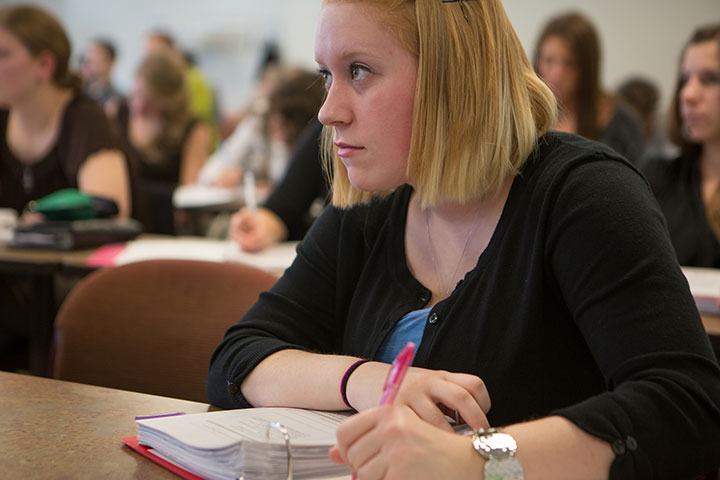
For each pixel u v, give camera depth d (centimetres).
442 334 102
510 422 99
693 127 240
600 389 100
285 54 816
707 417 83
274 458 79
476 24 98
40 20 266
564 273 94
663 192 249
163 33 725
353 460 76
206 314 142
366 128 98
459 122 97
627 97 579
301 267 121
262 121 451
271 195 248
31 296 217
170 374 142
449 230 108
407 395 89
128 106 470
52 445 89
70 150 271
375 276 115
